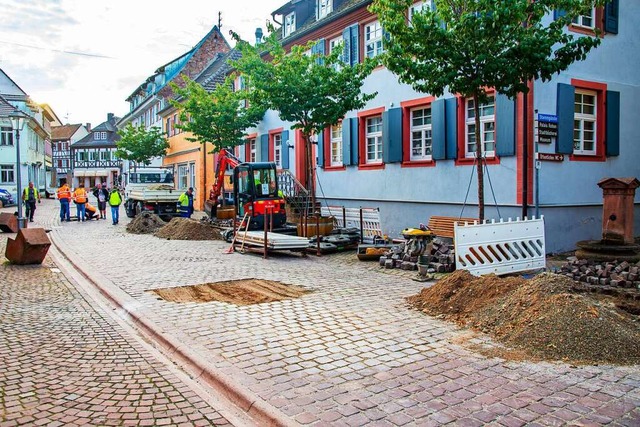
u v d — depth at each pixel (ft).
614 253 33.30
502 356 18.71
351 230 52.13
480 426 13.41
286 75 50.72
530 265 34.60
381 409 14.46
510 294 23.35
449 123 49.24
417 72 34.83
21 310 26.94
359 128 61.72
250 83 54.39
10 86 183.52
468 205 47.98
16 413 14.69
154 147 138.41
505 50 34.53
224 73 109.60
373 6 36.76
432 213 52.16
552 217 43.96
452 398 15.15
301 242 44.37
